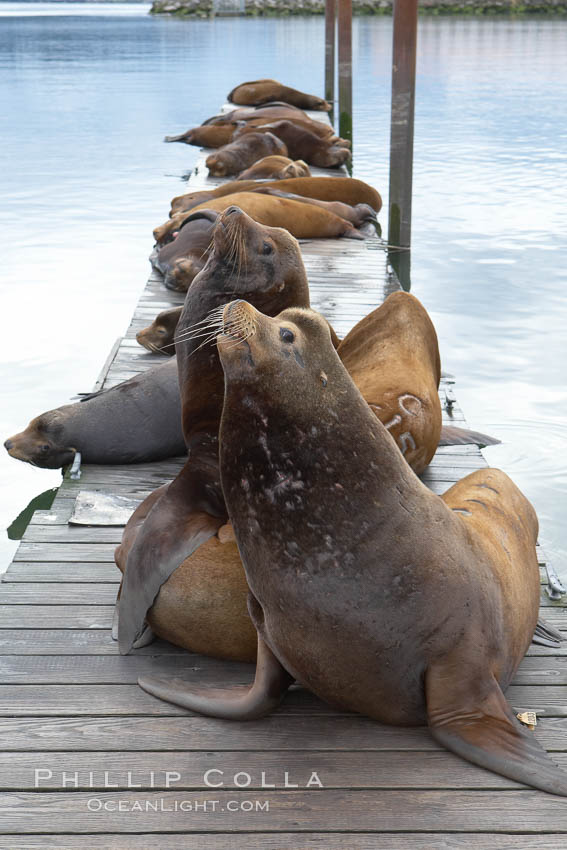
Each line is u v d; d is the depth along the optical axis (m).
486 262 12.49
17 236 13.95
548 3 64.44
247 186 13.12
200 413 4.38
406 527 3.17
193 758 3.38
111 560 4.85
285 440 3.09
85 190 17.08
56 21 77.69
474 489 3.96
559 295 11.07
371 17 61.50
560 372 8.73
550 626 4.26
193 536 3.91
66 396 8.27
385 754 3.38
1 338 9.74
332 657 3.23
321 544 3.11
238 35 53.75
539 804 3.13
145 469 6.21
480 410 7.85
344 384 3.19
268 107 21.34
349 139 21.88
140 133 22.80
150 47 47.59
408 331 5.62
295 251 4.53
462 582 3.25
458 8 64.50
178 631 3.98
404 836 3.02
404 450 5.11
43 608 4.38
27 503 6.58
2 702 3.70
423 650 3.22
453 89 30.47
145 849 2.97
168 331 7.98
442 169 18.61
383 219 15.49
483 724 3.26
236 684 3.84
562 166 18.75
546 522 5.98
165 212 15.47
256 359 3.01
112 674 3.90
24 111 26.17
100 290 11.43
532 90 30.20
